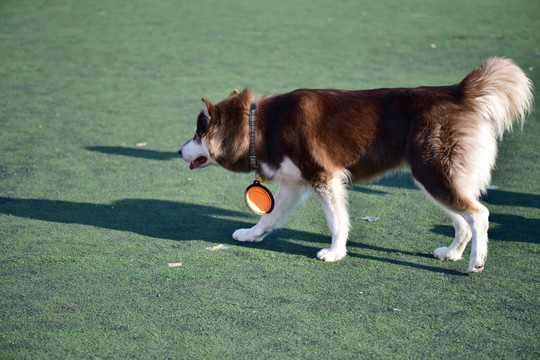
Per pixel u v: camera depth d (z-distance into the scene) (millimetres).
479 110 4344
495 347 3549
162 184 6355
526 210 5598
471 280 4367
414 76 10219
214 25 14180
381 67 10820
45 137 7684
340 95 4590
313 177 4602
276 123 4598
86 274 4488
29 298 4141
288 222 5539
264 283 4363
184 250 4922
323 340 3646
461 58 11344
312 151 4496
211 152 4895
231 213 5699
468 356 3469
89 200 5934
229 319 3887
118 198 5992
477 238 4352
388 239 5113
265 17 15031
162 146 7441
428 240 5082
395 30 13633
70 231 5246
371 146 4516
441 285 4305
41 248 4906
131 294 4203
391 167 4586
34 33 13227
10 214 5570
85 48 12203
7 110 8703
